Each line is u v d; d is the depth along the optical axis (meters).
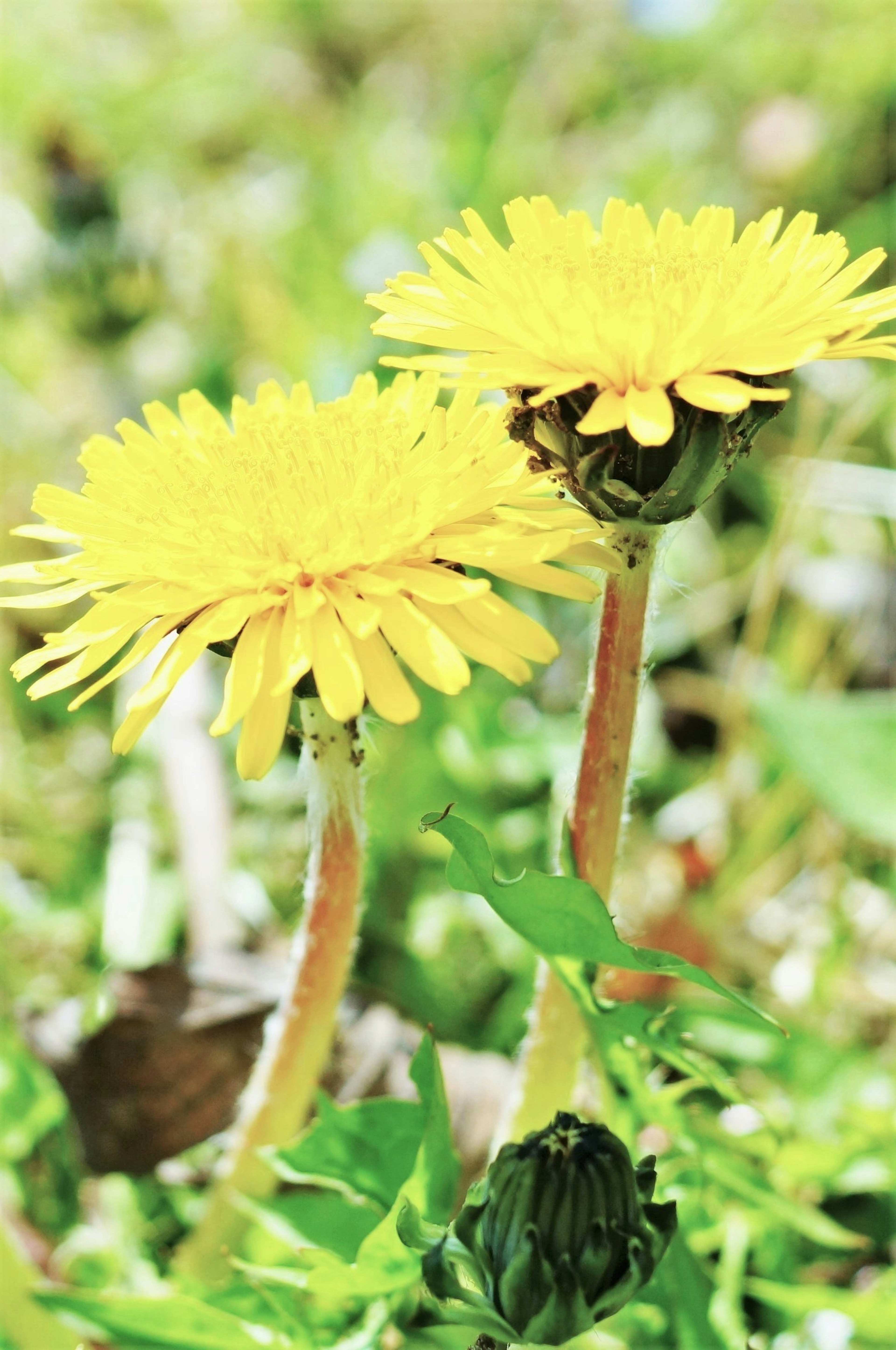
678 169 0.64
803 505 0.46
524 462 0.28
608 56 0.75
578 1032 0.29
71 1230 0.33
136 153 0.70
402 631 0.27
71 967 0.38
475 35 0.80
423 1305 0.29
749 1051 0.34
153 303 0.57
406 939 0.37
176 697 0.40
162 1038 0.33
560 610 0.47
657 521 0.28
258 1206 0.30
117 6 0.83
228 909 0.35
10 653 0.46
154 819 0.41
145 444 0.29
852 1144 0.32
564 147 0.70
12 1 0.76
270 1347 0.29
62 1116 0.33
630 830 0.42
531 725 0.44
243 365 0.57
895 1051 0.35
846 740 0.35
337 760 0.29
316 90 0.78
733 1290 0.31
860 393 0.50
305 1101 0.30
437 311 0.28
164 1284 0.31
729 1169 0.30
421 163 0.66
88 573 0.28
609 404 0.27
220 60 0.77
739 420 0.28
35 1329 0.30
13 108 0.69
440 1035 0.35
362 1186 0.30
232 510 0.28
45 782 0.45
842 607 0.46
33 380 0.57
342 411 0.28
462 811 0.39
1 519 0.51
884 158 0.62
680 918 0.37
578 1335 0.27
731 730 0.42
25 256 0.59
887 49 0.63
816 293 0.27
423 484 0.28
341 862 0.29
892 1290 0.31
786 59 0.68
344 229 0.61
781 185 0.61
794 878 0.41
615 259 0.28
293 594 0.27
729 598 0.48
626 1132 0.30
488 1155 0.32
